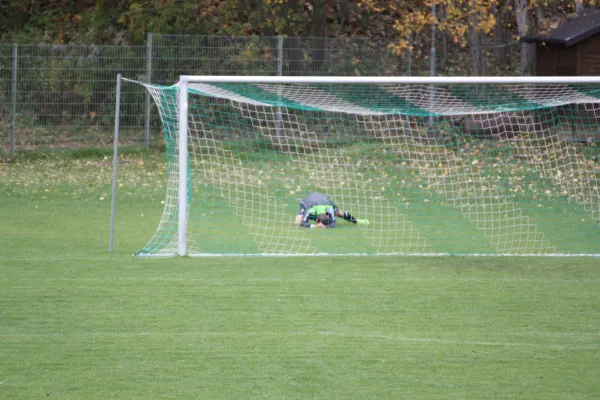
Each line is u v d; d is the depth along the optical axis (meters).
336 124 71.31
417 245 41.69
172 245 40.28
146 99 78.69
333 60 79.19
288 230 45.72
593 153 67.00
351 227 47.06
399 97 46.53
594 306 28.92
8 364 22.09
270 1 92.81
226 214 50.47
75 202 55.00
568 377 21.28
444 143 65.50
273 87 44.22
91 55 78.12
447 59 90.81
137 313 27.50
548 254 39.22
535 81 37.25
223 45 78.56
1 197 56.62
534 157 65.81
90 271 33.94
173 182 46.50
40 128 78.12
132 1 103.12
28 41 103.44
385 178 62.75
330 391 20.17
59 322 26.31
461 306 28.81
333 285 32.03
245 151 66.62
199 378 21.08
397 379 21.08
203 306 28.53
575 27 85.56
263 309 28.19
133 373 21.44
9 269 34.12
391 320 26.92
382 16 107.69
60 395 19.80
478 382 20.88
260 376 21.25
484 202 54.88
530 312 28.05
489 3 79.38
